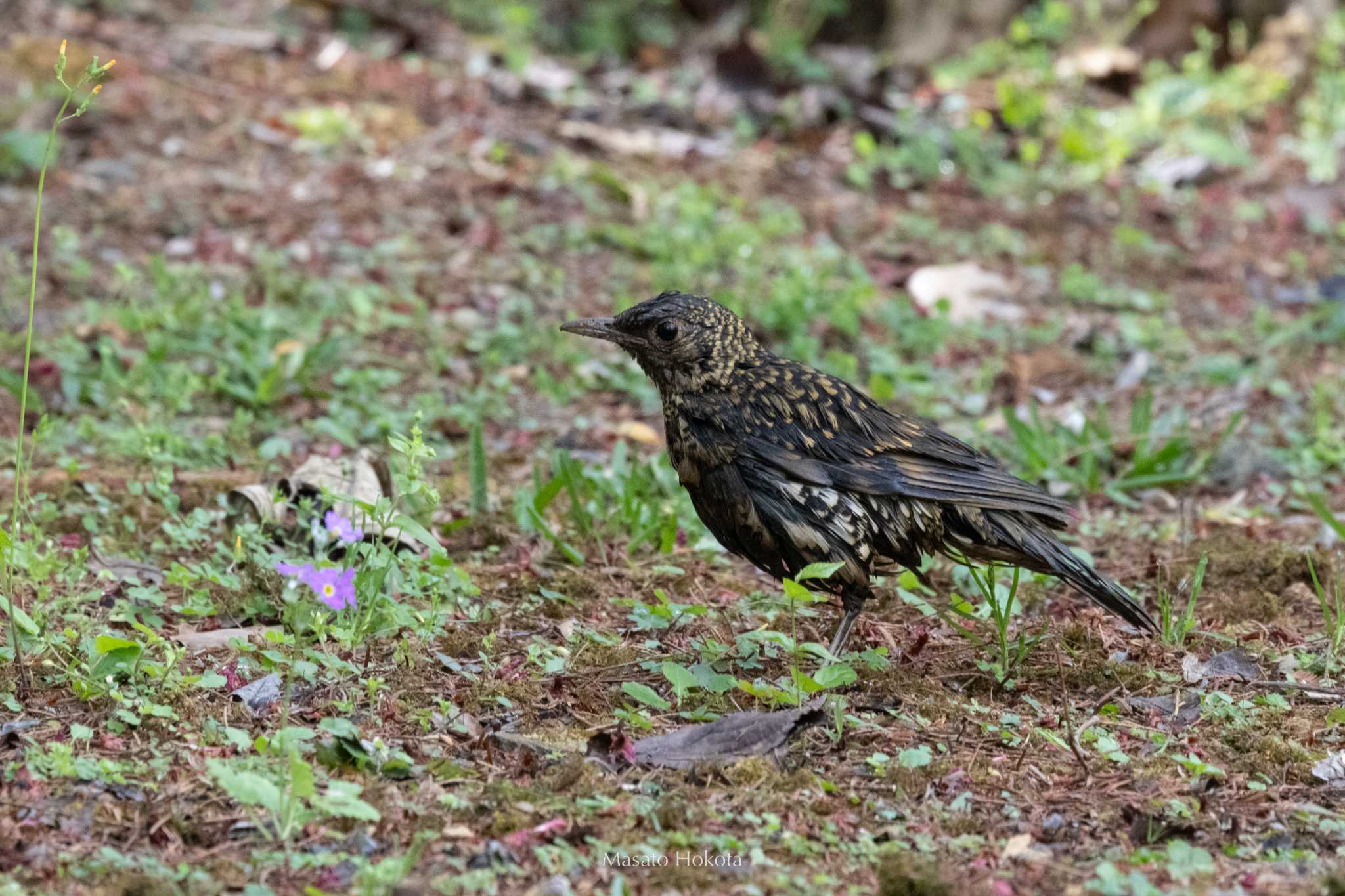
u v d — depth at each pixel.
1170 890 6.74
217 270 16.67
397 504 8.78
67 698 8.05
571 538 11.21
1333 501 12.73
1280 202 22.25
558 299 17.05
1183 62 26.03
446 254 17.92
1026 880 6.81
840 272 18.52
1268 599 10.45
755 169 22.17
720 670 9.00
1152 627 9.09
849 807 7.42
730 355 9.08
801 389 9.12
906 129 23.58
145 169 19.61
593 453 13.29
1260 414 14.88
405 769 7.46
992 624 9.92
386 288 16.83
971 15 27.66
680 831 7.04
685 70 26.47
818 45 28.48
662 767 7.66
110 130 20.69
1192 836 7.25
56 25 24.66
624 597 10.20
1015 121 23.73
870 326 17.14
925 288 18.14
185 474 11.77
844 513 8.92
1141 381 15.73
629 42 29.02
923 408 14.80
